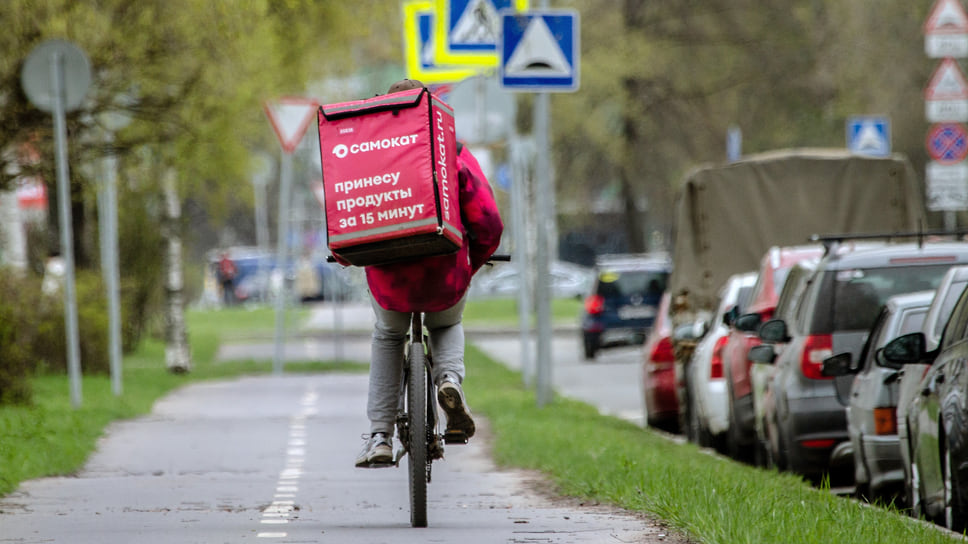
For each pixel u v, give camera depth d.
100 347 81.50
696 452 47.88
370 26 89.25
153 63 61.53
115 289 67.31
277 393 72.50
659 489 29.19
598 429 52.62
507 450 43.88
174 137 65.12
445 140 24.22
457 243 24.33
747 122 163.88
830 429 37.31
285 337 133.50
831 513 25.55
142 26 60.31
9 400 57.72
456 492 34.34
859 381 35.59
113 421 55.78
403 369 26.56
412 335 25.95
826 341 37.69
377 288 25.16
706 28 160.12
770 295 46.75
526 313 77.94
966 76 126.50
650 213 183.75
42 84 54.25
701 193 59.56
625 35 149.88
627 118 156.62
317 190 99.62
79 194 67.31
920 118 141.50
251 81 70.56
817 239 38.16
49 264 84.94
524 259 77.19
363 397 69.31
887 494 34.91
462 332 26.47
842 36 149.00
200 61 63.31
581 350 108.19
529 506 31.00
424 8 66.31
